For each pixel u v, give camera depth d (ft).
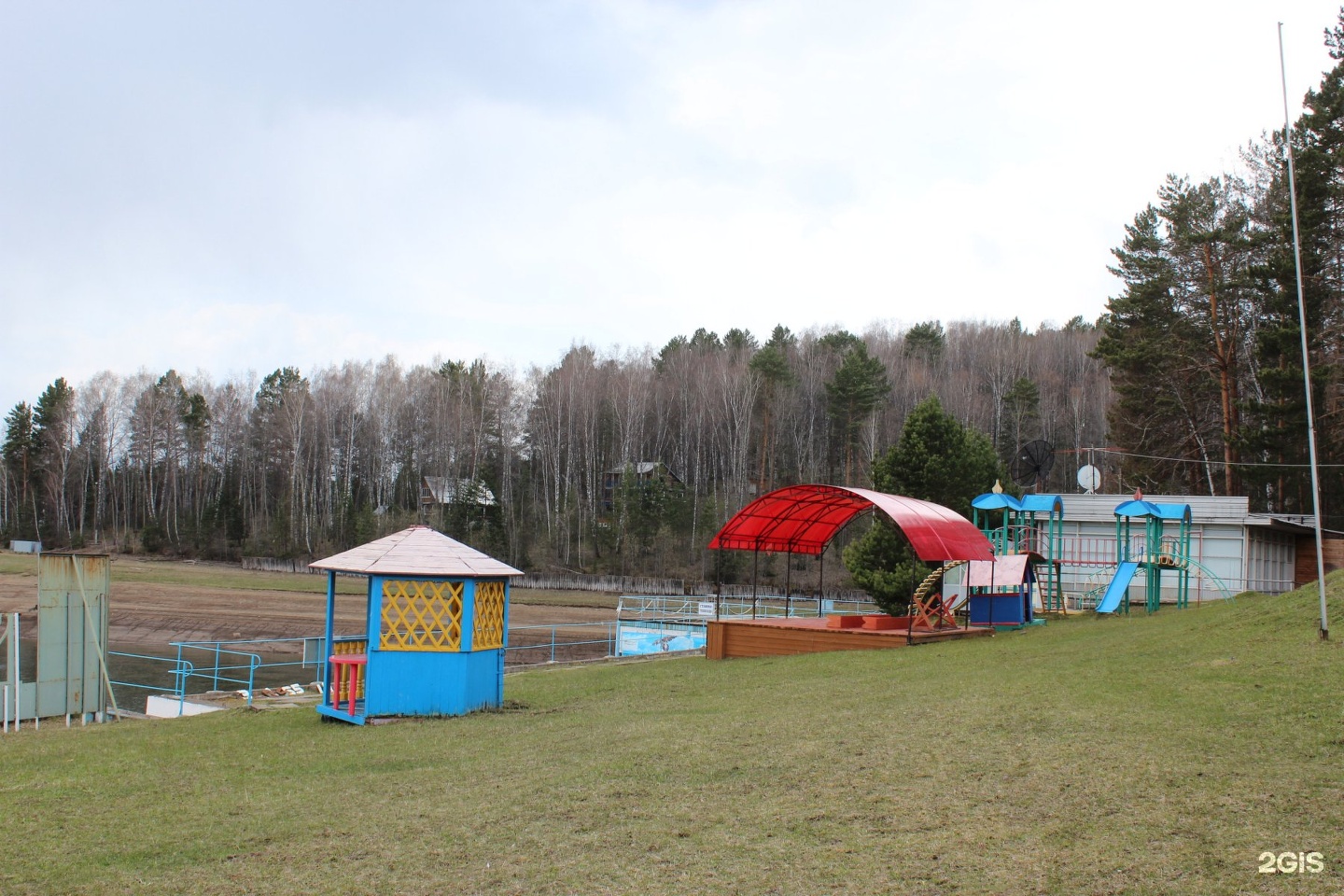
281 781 30.17
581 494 269.85
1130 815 21.30
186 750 36.04
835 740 31.14
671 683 53.83
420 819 24.66
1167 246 147.43
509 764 30.96
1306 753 24.79
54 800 28.22
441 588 42.86
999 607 77.71
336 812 25.86
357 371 288.92
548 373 285.84
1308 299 111.75
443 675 42.63
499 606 45.47
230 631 143.54
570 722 39.73
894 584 92.07
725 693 47.32
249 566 240.73
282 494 289.12
